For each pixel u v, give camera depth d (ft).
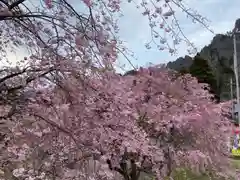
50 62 11.31
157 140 23.31
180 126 22.98
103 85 11.91
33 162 14.67
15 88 11.57
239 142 43.29
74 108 11.98
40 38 11.28
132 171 22.34
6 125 12.53
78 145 12.31
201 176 28.66
